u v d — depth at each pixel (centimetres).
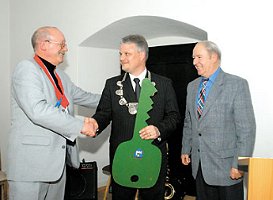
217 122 187
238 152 182
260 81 229
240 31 235
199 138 194
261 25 227
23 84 178
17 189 184
